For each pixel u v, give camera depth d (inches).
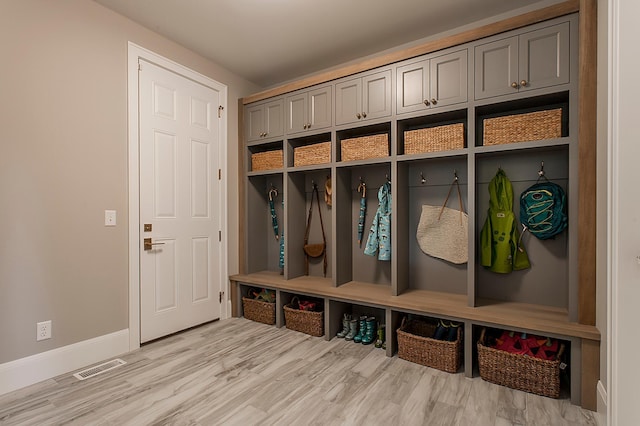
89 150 91.7
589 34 71.7
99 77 93.7
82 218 90.2
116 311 97.7
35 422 65.7
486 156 99.2
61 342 85.8
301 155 125.3
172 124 114.0
